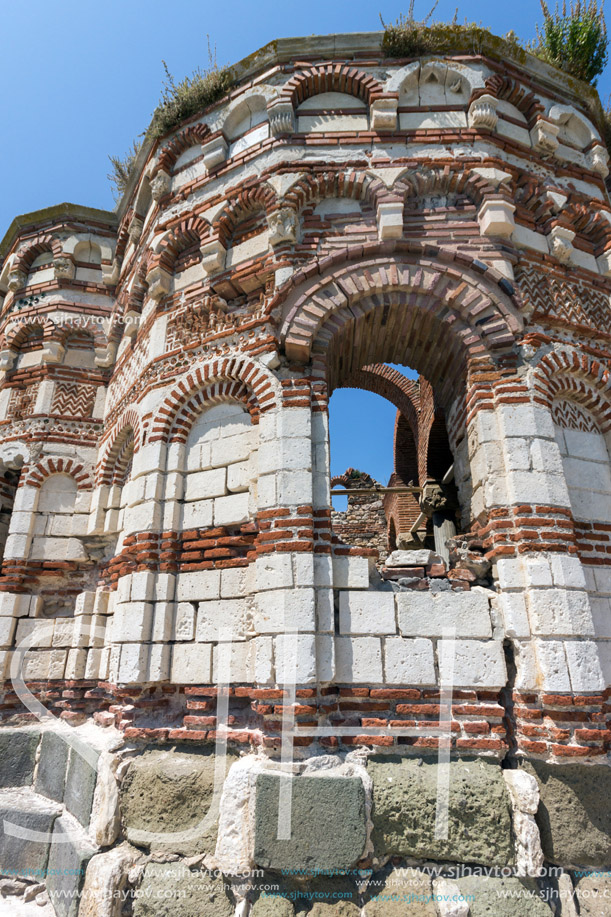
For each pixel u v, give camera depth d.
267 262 6.76
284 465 5.79
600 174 7.80
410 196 6.89
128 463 9.18
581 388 6.41
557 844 4.61
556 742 4.81
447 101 7.25
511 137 7.26
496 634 5.30
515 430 5.82
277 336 6.39
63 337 10.56
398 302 6.39
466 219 6.74
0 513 10.05
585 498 6.14
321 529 5.60
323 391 6.15
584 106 8.14
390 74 7.25
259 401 6.25
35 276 11.28
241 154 7.45
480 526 6.07
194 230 7.64
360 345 7.36
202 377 6.80
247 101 7.63
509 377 6.07
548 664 4.98
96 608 8.22
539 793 4.75
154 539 6.44
